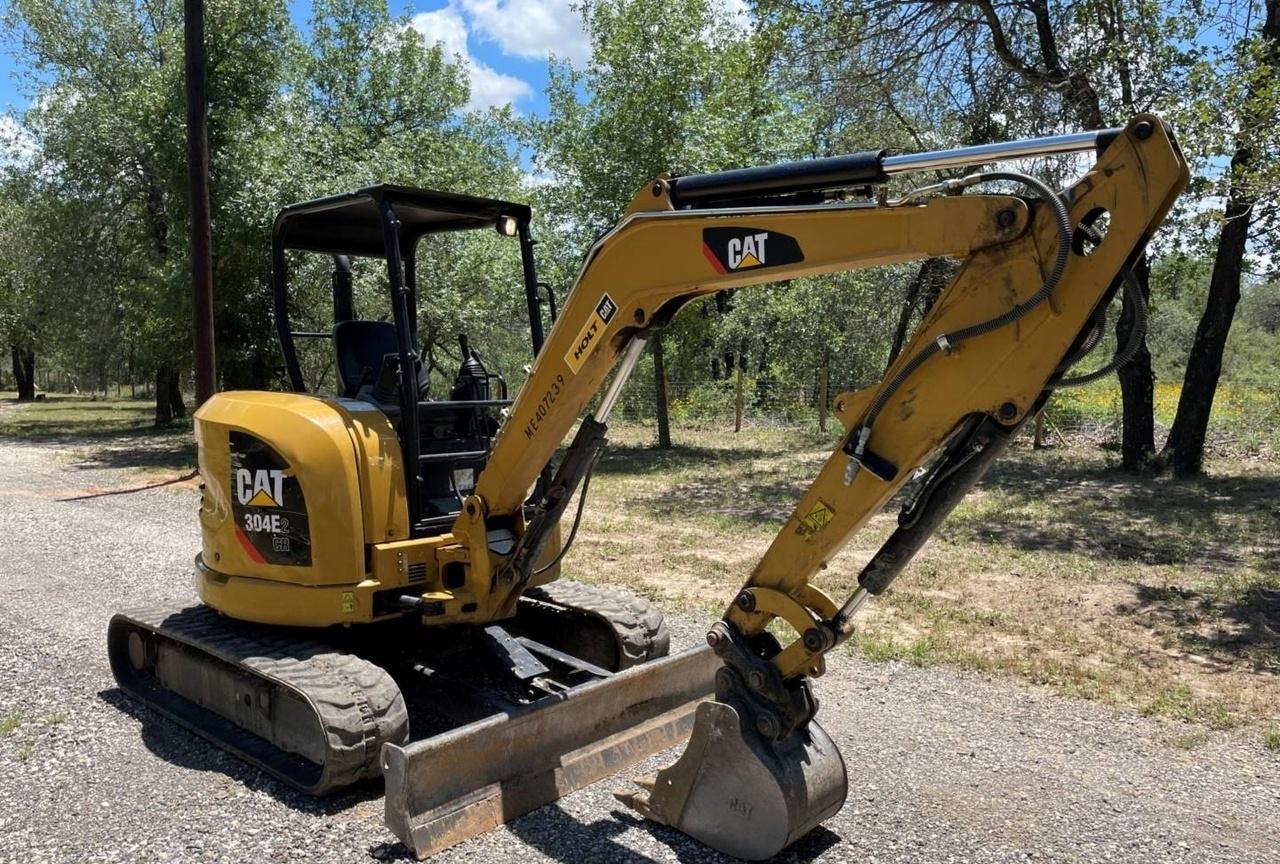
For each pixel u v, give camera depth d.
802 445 19.88
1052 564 9.05
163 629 5.21
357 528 4.68
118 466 17.12
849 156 3.42
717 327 20.81
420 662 5.32
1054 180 11.76
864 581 3.59
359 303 17.03
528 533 4.57
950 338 3.21
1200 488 13.33
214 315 17.52
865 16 13.83
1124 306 3.06
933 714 5.52
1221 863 3.94
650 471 15.98
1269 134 7.76
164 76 18.27
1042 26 14.00
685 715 4.99
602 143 17.70
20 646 6.61
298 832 4.04
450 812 3.92
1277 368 26.92
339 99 24.64
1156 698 5.73
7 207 25.59
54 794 4.39
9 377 72.06
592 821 4.13
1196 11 11.95
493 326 20.05
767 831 3.72
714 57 17.58
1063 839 4.11
